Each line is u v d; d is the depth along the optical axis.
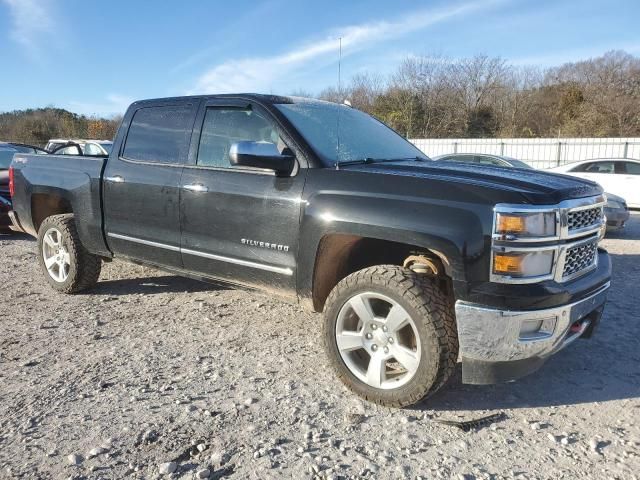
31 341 4.22
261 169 3.70
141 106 4.77
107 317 4.80
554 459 2.72
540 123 43.09
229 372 3.69
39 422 3.01
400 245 3.55
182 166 4.26
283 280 3.66
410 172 3.36
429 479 2.55
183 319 4.75
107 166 4.82
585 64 46.03
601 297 3.36
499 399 3.36
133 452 2.73
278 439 2.86
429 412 3.19
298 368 3.77
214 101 4.21
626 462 2.70
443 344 3.01
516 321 2.84
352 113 4.64
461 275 2.91
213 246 4.04
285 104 4.04
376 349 3.25
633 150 23.42
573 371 3.76
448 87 39.78
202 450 2.76
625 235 10.08
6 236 9.37
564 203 3.00
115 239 4.81
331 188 3.40
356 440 2.88
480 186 2.99
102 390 3.40
